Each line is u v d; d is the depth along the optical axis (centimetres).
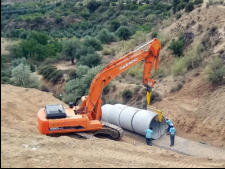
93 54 4541
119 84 3172
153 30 4456
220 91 2498
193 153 1952
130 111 2269
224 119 2200
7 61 5338
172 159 1426
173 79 2977
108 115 2372
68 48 5153
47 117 1805
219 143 2081
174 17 4344
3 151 1295
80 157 1273
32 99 2695
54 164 1141
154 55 2019
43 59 5456
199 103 2509
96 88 1919
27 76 3669
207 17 3475
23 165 1121
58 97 3344
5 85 3064
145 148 1664
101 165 1150
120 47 4894
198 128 2284
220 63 2752
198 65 3003
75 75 3866
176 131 2336
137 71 3450
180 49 3394
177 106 2566
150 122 2119
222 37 3091
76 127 1827
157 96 2781
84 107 1966
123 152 1509
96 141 1666
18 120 2170
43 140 1515
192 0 4803
